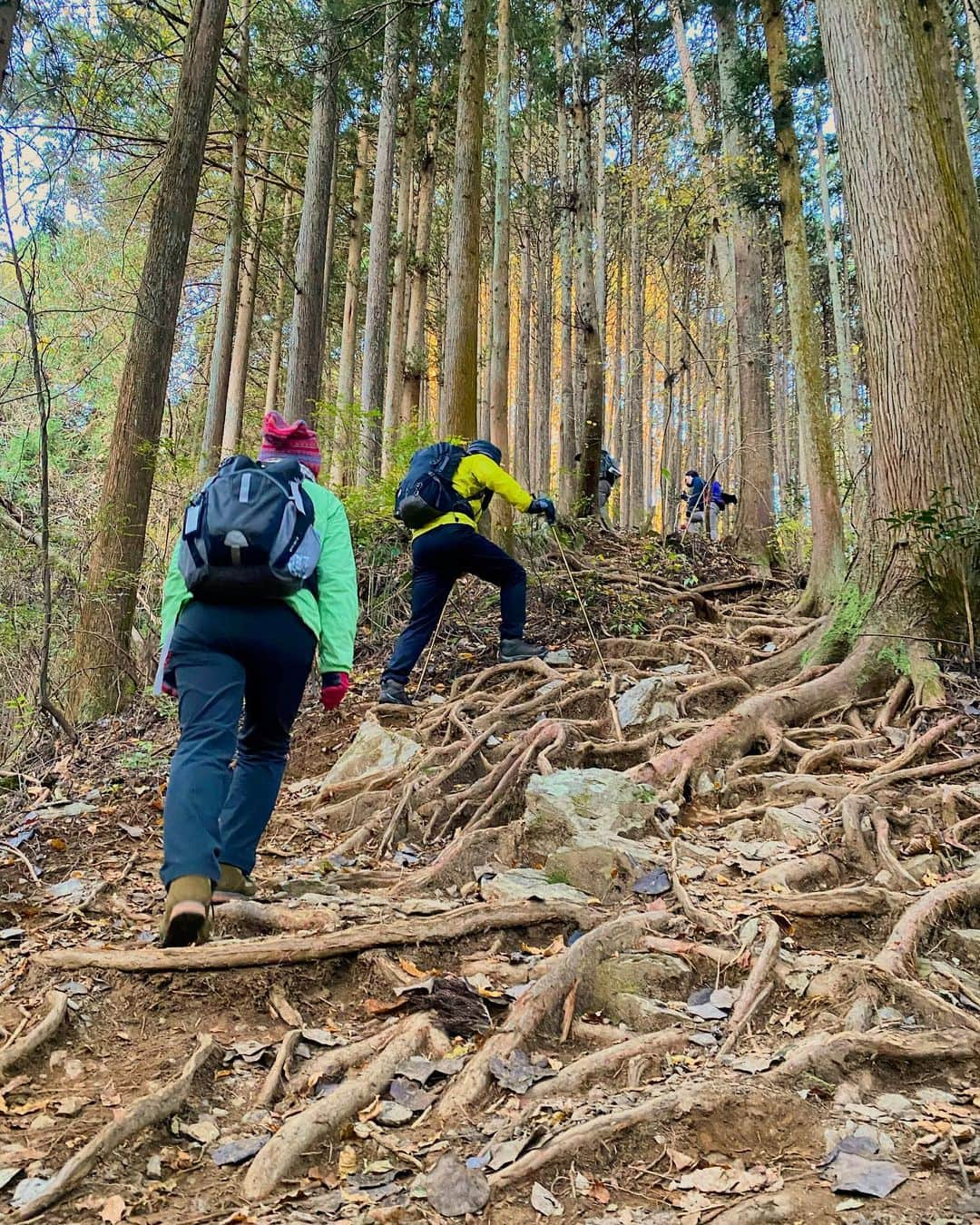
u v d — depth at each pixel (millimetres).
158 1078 2184
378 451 11141
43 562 6020
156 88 12031
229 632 2609
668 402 11664
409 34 14266
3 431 9797
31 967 2668
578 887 3348
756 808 4004
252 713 2980
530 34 15969
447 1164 1813
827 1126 1910
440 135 20594
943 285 5195
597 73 14633
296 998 2568
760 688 5438
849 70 5453
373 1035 2352
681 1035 2270
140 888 3518
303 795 4871
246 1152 1892
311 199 12711
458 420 8016
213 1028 2432
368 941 2727
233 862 3072
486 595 7648
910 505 5191
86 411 12234
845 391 14438
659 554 10195
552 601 7527
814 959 2648
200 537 2559
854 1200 1671
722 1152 1871
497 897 3232
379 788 4586
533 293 30016
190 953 2637
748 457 12664
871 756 4395
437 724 5266
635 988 2504
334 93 12844
